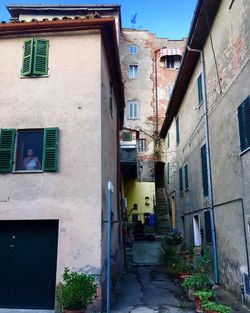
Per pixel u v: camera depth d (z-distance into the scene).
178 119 18.34
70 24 9.16
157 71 28.88
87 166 8.43
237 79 8.69
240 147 8.45
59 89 8.95
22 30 9.32
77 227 8.09
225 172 9.74
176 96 16.81
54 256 8.19
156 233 21.02
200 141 12.85
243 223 8.30
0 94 8.99
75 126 8.70
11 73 9.13
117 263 11.34
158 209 23.78
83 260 7.90
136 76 28.72
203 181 12.29
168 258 13.49
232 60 9.09
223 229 10.02
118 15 24.19
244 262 8.28
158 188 26.75
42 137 8.82
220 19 10.10
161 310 7.89
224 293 9.43
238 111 8.56
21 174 8.45
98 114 8.74
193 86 14.04
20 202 8.30
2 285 8.12
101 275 7.83
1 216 8.23
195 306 7.95
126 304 8.52
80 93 8.91
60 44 9.30
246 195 8.12
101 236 8.05
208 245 11.70
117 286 10.57
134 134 22.22
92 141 8.59
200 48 12.37
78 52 9.21
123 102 14.73
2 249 8.32
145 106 28.03
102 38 9.57
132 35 29.64
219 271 10.43
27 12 21.41
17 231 8.40
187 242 15.75
